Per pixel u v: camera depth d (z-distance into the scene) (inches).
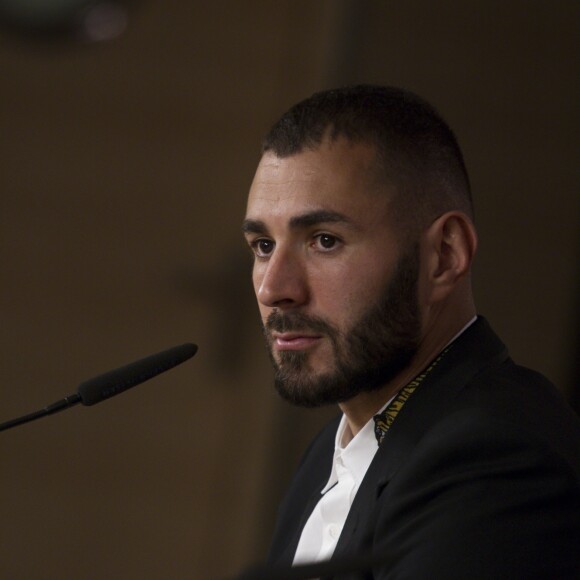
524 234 503.5
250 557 569.0
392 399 211.9
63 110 589.0
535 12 505.0
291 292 203.2
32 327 588.7
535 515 183.3
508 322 502.6
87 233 589.9
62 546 587.8
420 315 208.5
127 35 587.2
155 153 587.8
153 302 586.9
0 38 583.5
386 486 201.3
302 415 565.6
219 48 583.2
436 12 511.8
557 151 505.0
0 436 587.8
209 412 582.6
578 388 497.0
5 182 588.7
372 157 204.8
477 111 505.7
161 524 584.4
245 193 583.5
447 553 179.9
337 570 149.1
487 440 189.8
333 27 543.2
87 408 589.6
